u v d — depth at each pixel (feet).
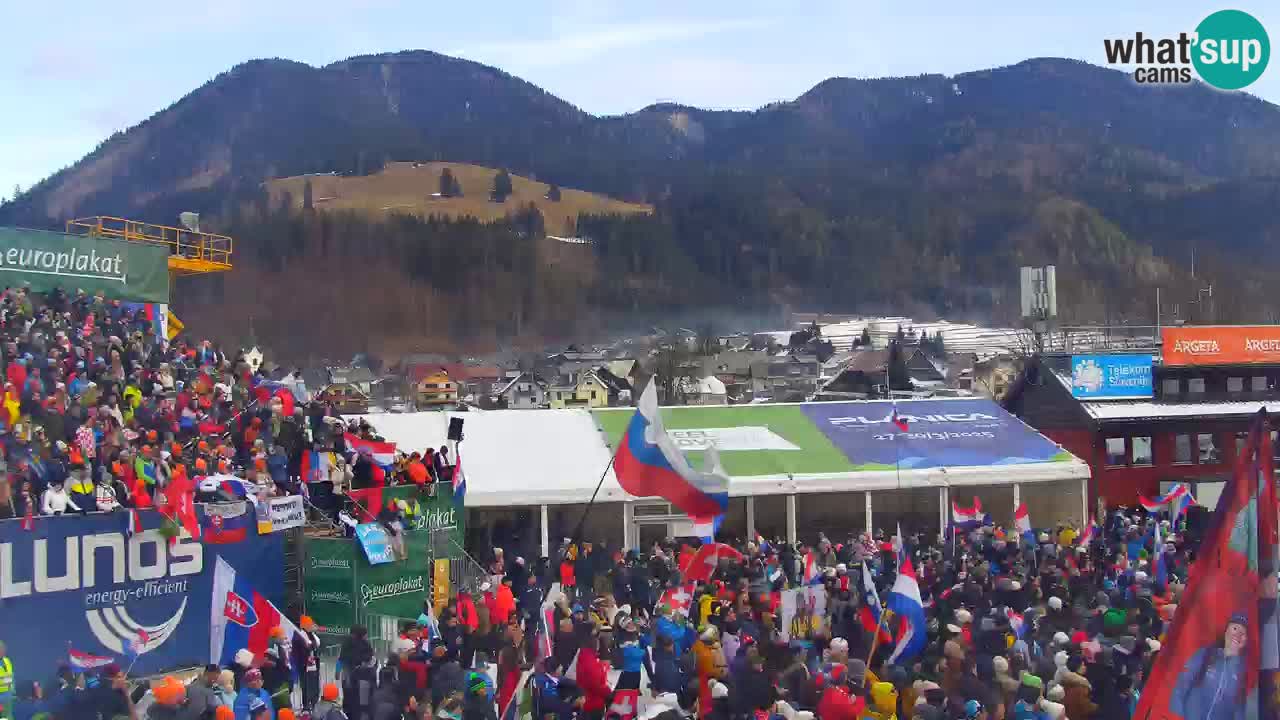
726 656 60.90
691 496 53.21
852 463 126.82
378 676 54.80
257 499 71.97
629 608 71.51
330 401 97.91
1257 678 31.17
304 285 509.35
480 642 63.52
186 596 67.21
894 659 58.29
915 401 148.15
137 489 65.92
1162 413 152.97
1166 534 101.50
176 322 116.26
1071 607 65.92
